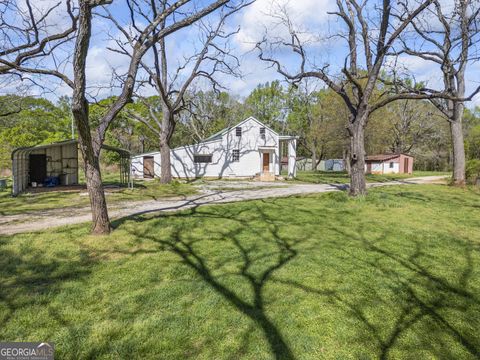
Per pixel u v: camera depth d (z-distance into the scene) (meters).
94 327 3.33
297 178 26.80
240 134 26.69
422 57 15.65
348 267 5.20
